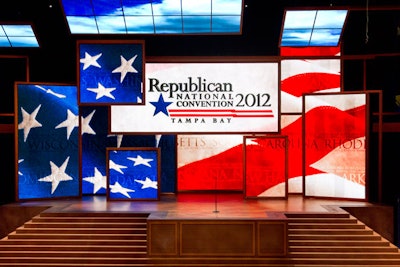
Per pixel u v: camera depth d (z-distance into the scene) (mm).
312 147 16609
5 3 18094
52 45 18656
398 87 17516
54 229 13586
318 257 12719
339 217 13805
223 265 12578
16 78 18359
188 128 16375
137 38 18828
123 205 15328
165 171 17625
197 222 12688
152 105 16359
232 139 17562
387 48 18141
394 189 17078
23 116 16188
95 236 13391
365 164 15906
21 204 15625
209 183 17625
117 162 16312
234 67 16391
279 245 12641
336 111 16312
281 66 17609
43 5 18109
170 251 12695
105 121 17672
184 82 16344
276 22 18062
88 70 15922
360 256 12695
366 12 17781
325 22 17812
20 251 13031
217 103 16391
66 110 16672
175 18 18328
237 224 12672
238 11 17938
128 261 12703
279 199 16359
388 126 16719
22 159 16141
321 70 17562
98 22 18484
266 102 16328
